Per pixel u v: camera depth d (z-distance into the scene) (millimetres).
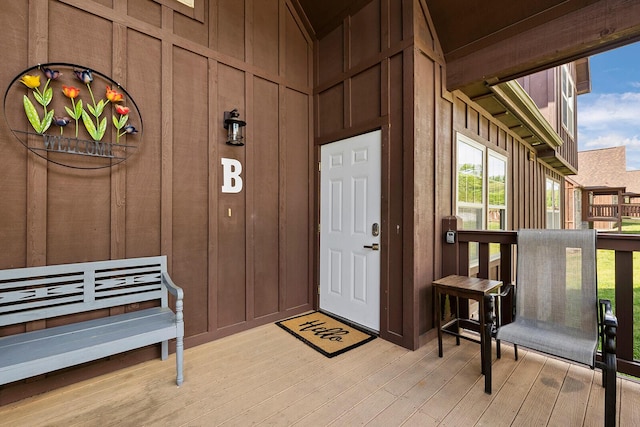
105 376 2102
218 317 2746
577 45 2156
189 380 2049
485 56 2676
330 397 1854
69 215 2062
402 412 1710
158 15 2434
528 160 5723
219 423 1623
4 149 1851
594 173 17656
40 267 1930
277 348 2533
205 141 2689
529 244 2129
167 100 2465
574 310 1886
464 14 2611
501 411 1715
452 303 2957
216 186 2750
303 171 3475
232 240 2857
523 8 2355
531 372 2131
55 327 1950
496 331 1942
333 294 3314
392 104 2709
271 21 3184
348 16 3121
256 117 3051
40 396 1867
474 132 3646
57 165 2020
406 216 2578
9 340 1760
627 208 10867
